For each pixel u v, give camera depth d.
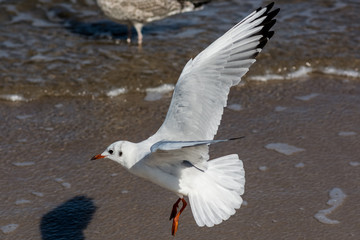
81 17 16.95
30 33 15.88
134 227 9.37
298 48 15.37
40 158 11.16
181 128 7.93
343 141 11.66
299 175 10.61
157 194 10.23
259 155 11.21
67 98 13.34
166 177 7.96
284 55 15.06
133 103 13.23
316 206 9.77
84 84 13.76
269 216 9.55
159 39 15.86
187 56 15.02
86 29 16.38
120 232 9.26
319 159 11.08
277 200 9.93
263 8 8.13
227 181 8.09
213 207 7.89
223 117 12.55
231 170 8.18
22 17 16.62
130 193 10.23
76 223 9.46
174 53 15.14
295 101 13.24
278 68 14.60
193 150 7.41
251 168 10.80
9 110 12.80
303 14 17.06
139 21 15.25
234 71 8.03
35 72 14.10
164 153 7.49
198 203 7.94
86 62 14.64
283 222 9.41
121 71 14.32
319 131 12.01
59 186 10.38
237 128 12.13
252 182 10.39
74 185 10.41
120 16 15.09
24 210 9.74
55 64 14.49
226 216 7.80
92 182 10.52
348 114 12.66
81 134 11.97
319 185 10.34
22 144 11.56
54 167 10.90
